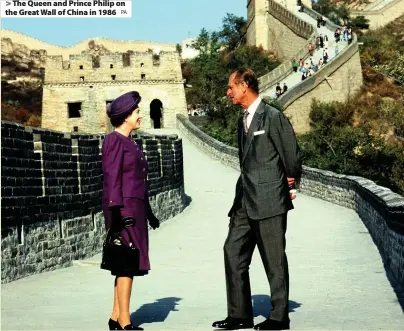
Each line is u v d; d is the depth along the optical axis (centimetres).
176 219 2881
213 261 1664
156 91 7944
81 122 7900
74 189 1778
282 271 855
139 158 884
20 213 1457
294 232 2259
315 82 8031
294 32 10644
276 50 11406
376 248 1817
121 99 883
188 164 5338
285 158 861
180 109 7956
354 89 8475
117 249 861
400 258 1270
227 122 7188
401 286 1230
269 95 8131
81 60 7900
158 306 1070
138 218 872
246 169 869
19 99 11525
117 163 862
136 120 891
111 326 880
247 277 889
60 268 1650
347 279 1328
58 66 7900
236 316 877
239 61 11012
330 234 2178
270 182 858
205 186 4166
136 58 7944
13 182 1433
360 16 15350
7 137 1415
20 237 1458
